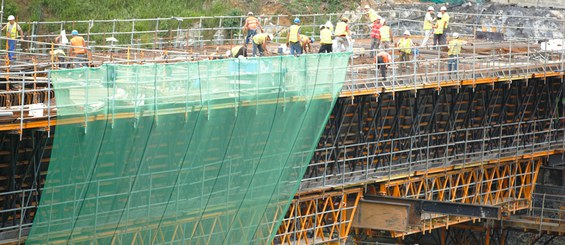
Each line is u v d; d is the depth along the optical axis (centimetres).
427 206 9344
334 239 9200
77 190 7119
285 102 8181
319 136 8456
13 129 6862
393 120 9694
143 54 9362
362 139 9481
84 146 7106
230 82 7850
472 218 10438
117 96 7225
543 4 14075
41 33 12194
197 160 7731
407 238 11131
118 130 7262
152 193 7506
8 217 7375
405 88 9256
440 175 10112
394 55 9856
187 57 8825
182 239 7744
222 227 7969
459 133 10406
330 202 9144
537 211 11475
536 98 11050
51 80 6944
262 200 8181
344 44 9369
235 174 7981
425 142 10119
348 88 8931
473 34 12200
